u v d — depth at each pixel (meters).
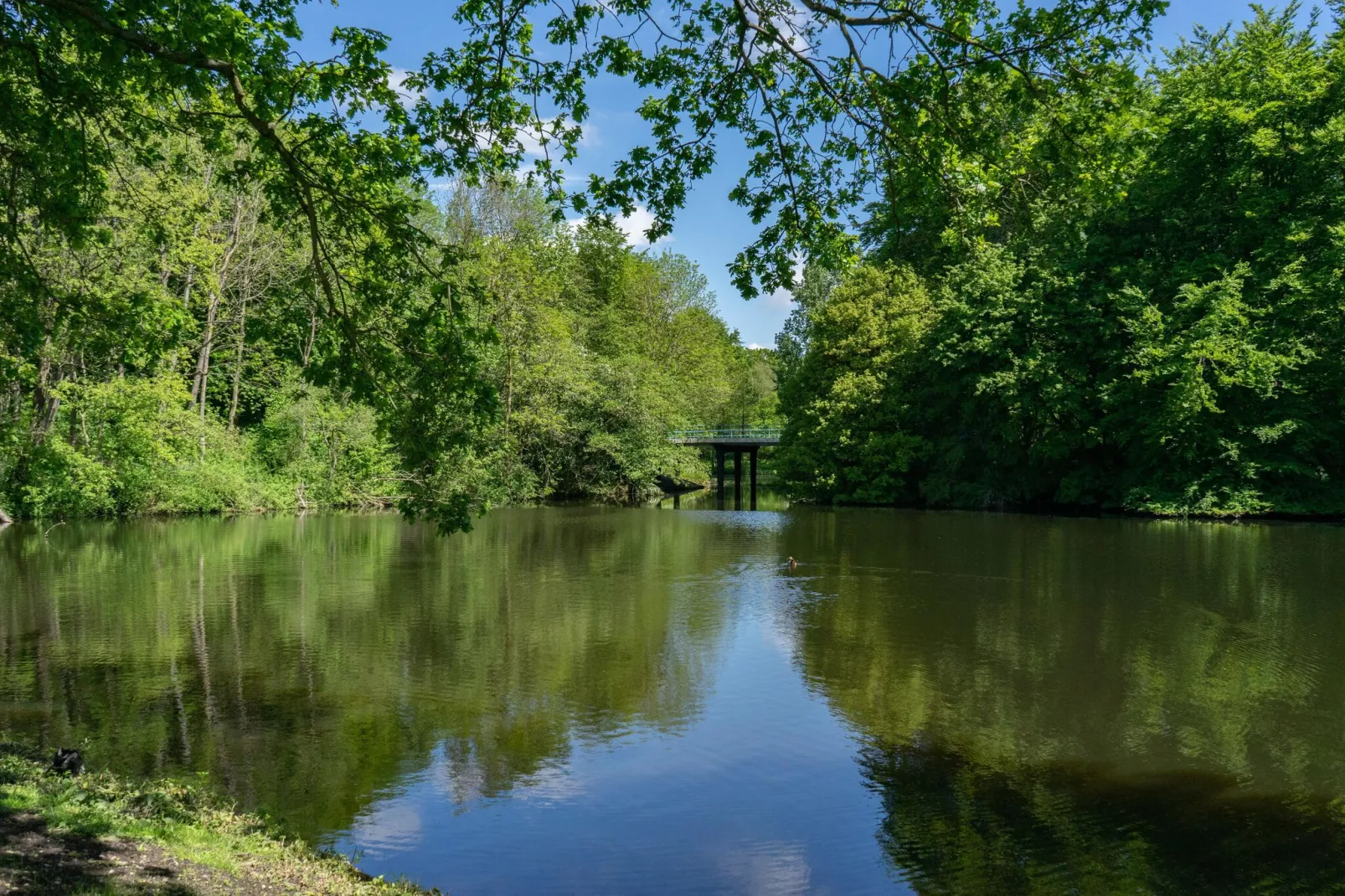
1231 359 32.31
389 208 8.34
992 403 40.53
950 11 8.30
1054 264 38.56
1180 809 8.79
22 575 21.81
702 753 10.29
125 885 5.54
